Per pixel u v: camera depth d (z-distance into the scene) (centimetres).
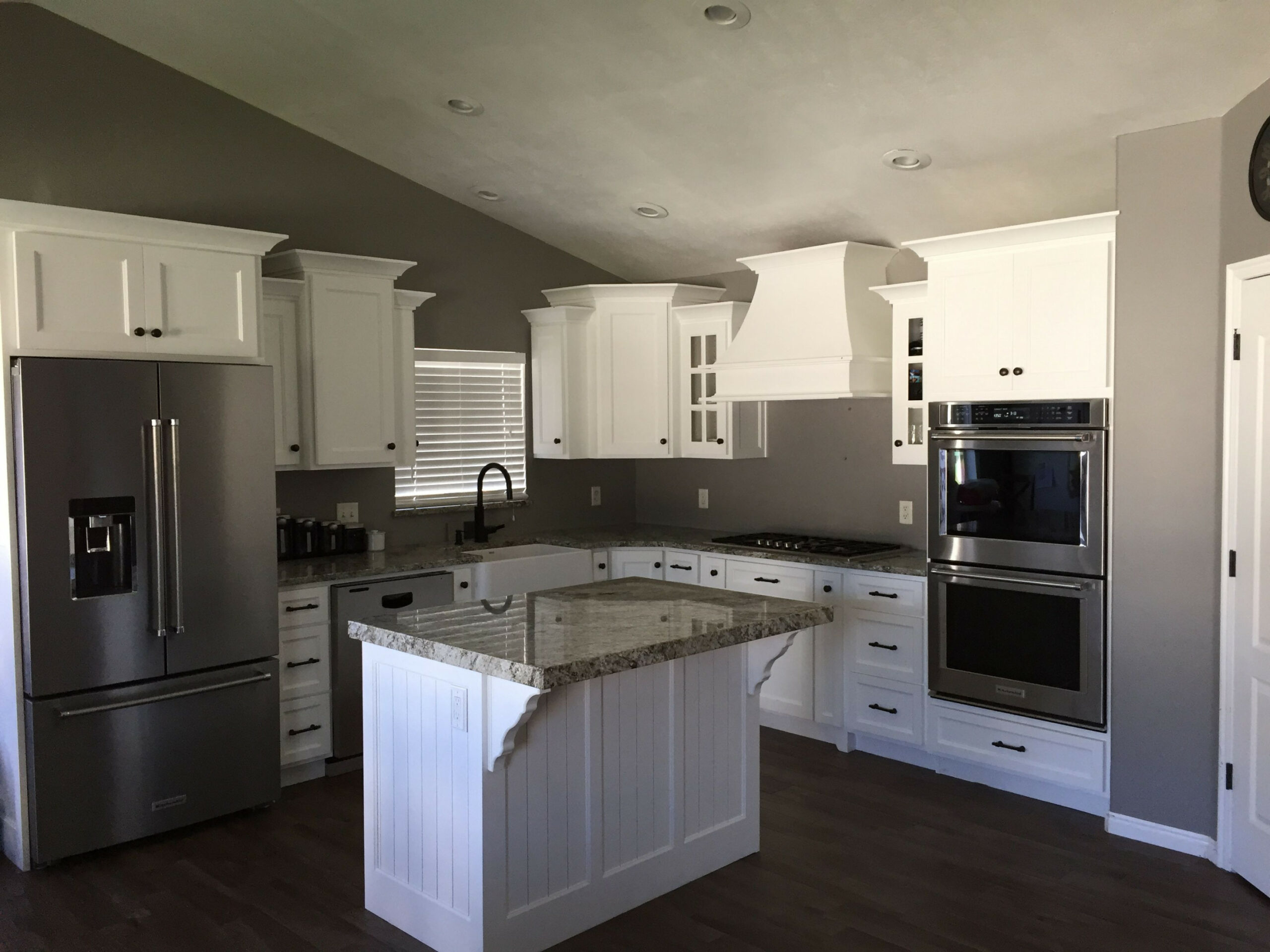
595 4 327
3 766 347
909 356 447
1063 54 309
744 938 287
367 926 297
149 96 426
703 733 327
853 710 451
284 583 405
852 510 520
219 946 285
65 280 340
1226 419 322
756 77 357
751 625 292
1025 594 384
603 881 297
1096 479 362
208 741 372
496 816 268
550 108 409
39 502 330
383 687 299
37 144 396
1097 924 294
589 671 247
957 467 404
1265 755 307
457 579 467
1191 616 338
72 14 396
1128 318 347
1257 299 305
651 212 507
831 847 350
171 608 361
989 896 312
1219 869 330
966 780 417
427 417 537
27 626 331
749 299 563
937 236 454
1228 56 293
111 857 349
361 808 392
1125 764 357
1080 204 404
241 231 378
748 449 546
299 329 443
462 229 543
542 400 570
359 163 498
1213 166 327
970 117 357
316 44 391
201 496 368
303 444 448
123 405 348
